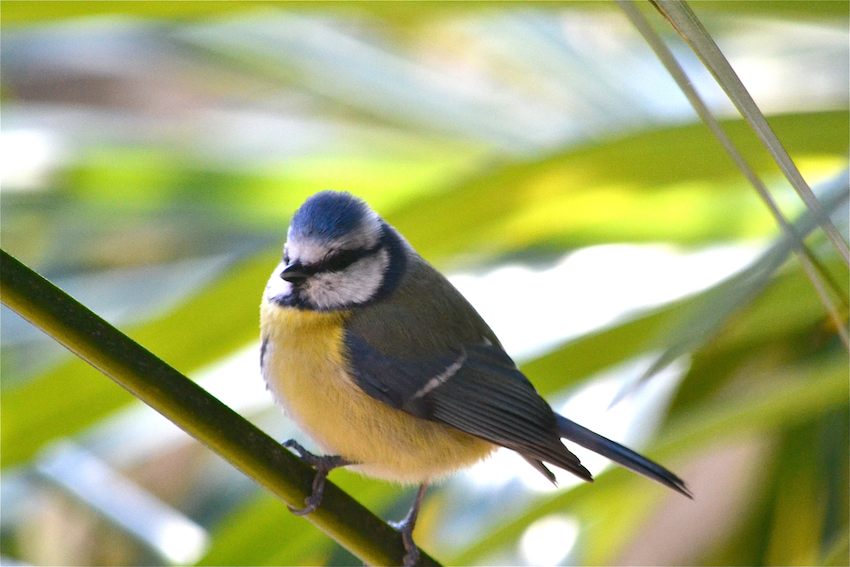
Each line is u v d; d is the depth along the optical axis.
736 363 3.30
